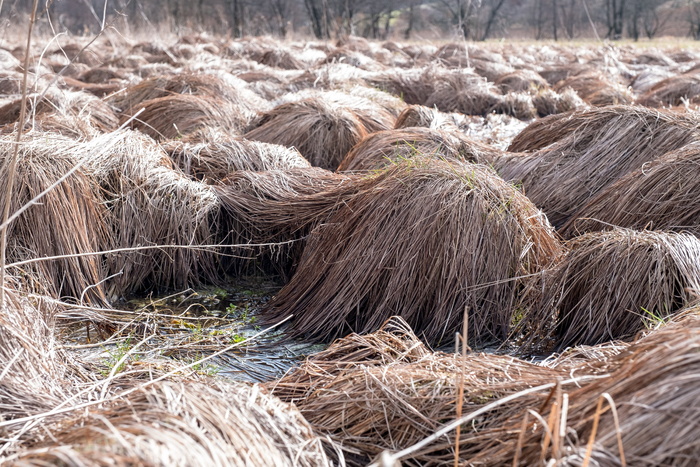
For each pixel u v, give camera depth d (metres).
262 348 4.79
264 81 15.41
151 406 2.52
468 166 5.34
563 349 4.55
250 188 6.47
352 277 5.00
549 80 20.17
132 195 5.87
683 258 4.45
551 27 57.44
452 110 14.28
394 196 5.06
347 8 43.31
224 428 2.43
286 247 6.18
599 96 14.82
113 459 2.08
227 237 6.29
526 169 7.05
